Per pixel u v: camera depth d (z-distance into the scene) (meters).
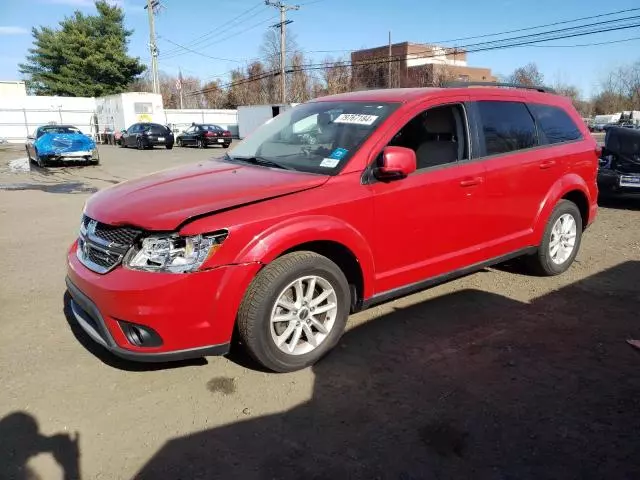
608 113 69.94
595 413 3.04
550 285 5.09
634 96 68.81
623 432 2.87
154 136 27.75
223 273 3.03
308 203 3.35
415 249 3.95
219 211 3.09
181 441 2.80
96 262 3.27
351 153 3.69
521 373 3.48
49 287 5.03
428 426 2.93
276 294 3.22
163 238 2.99
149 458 2.67
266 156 4.19
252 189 3.34
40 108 39.88
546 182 4.89
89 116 41.69
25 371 3.47
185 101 75.00
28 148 19.22
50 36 52.53
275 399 3.18
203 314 3.03
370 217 3.62
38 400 3.15
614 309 4.51
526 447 2.75
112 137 34.38
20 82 47.84
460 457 2.68
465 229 4.25
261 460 2.66
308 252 3.37
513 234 4.71
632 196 9.38
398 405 3.12
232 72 63.97
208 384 3.34
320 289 3.56
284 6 36.88
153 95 34.78
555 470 2.58
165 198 3.28
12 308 4.51
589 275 5.39
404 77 60.66
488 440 2.81
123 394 3.22
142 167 17.56
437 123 4.17
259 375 3.44
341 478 2.54
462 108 4.32
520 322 4.25
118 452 2.71
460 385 3.34
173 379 3.39
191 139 30.06
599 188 9.51
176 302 2.95
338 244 3.50
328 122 4.16
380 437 2.83
